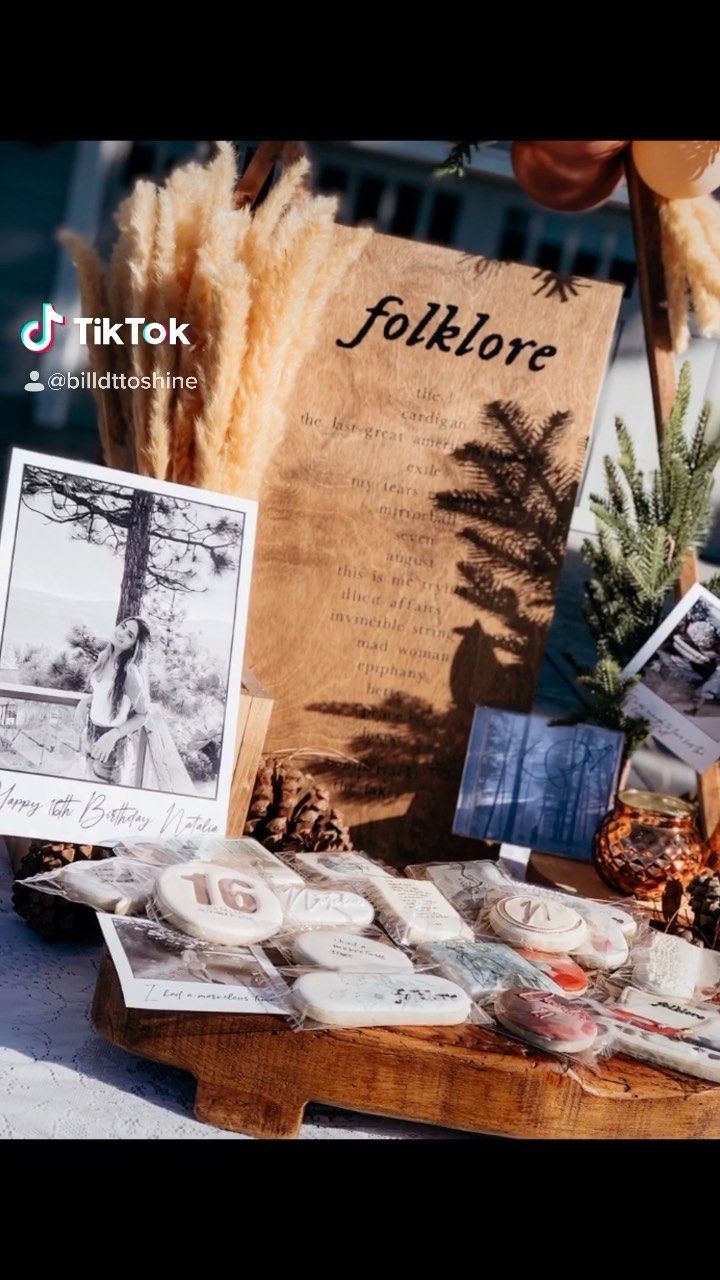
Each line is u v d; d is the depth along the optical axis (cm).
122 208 122
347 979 83
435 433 142
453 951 91
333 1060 79
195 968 82
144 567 105
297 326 113
